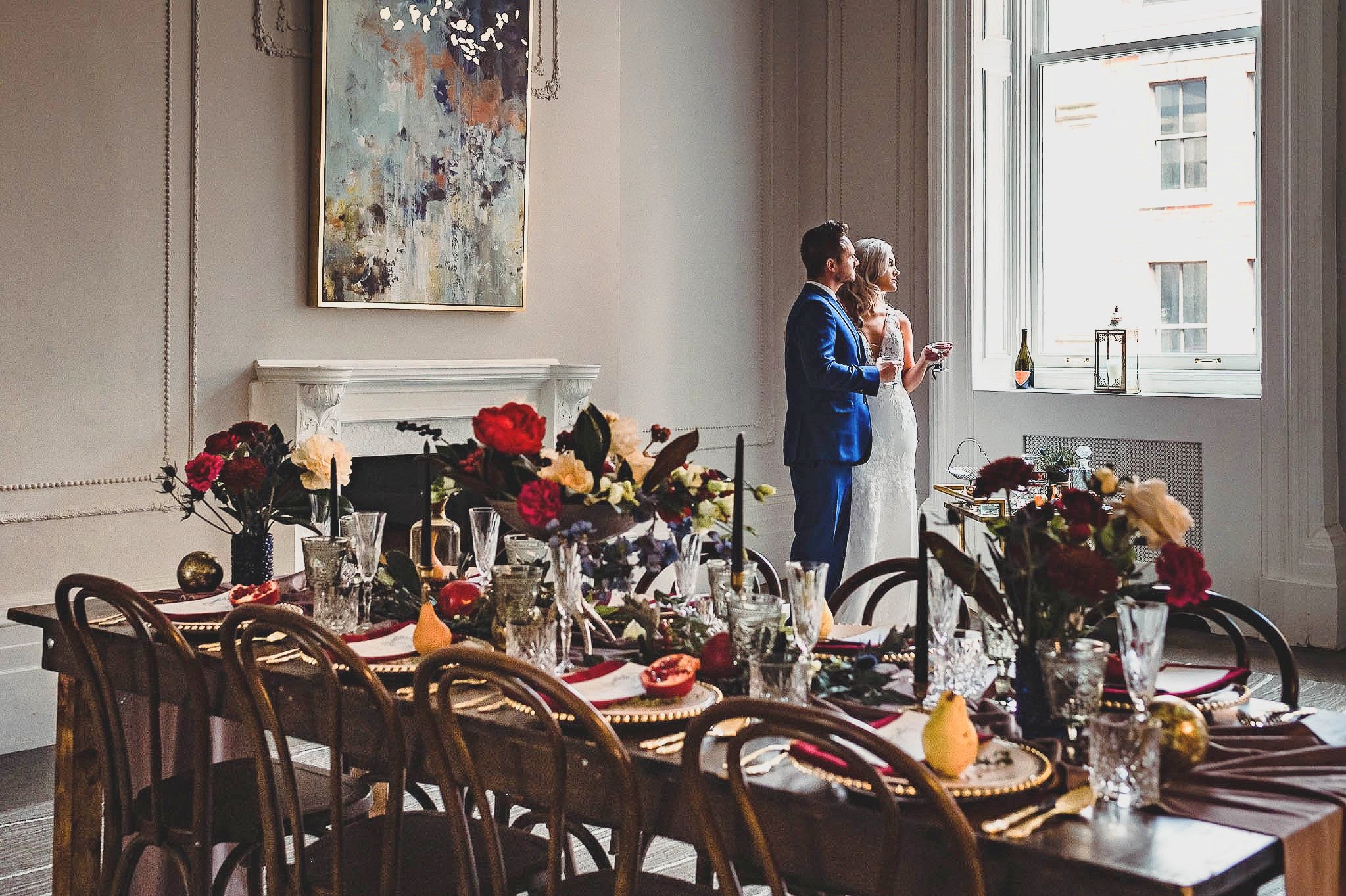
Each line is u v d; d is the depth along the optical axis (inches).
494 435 93.0
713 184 278.2
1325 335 231.8
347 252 199.6
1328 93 229.8
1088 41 269.1
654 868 134.7
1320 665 219.0
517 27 220.7
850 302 219.8
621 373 259.6
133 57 179.3
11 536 170.4
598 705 80.7
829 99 291.4
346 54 197.6
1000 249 278.1
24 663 172.9
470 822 98.7
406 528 211.6
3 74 167.2
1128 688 71.0
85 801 110.7
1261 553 239.5
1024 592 76.6
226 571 190.5
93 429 177.0
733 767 65.9
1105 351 261.0
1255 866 58.9
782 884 66.4
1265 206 234.8
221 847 115.1
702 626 94.2
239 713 92.1
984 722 78.1
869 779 61.4
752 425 290.8
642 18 261.6
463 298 215.3
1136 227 264.5
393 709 80.8
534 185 229.0
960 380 273.6
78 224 174.7
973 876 58.9
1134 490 76.8
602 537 96.1
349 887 86.2
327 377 189.2
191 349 186.2
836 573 208.7
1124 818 63.3
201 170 186.5
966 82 270.4
